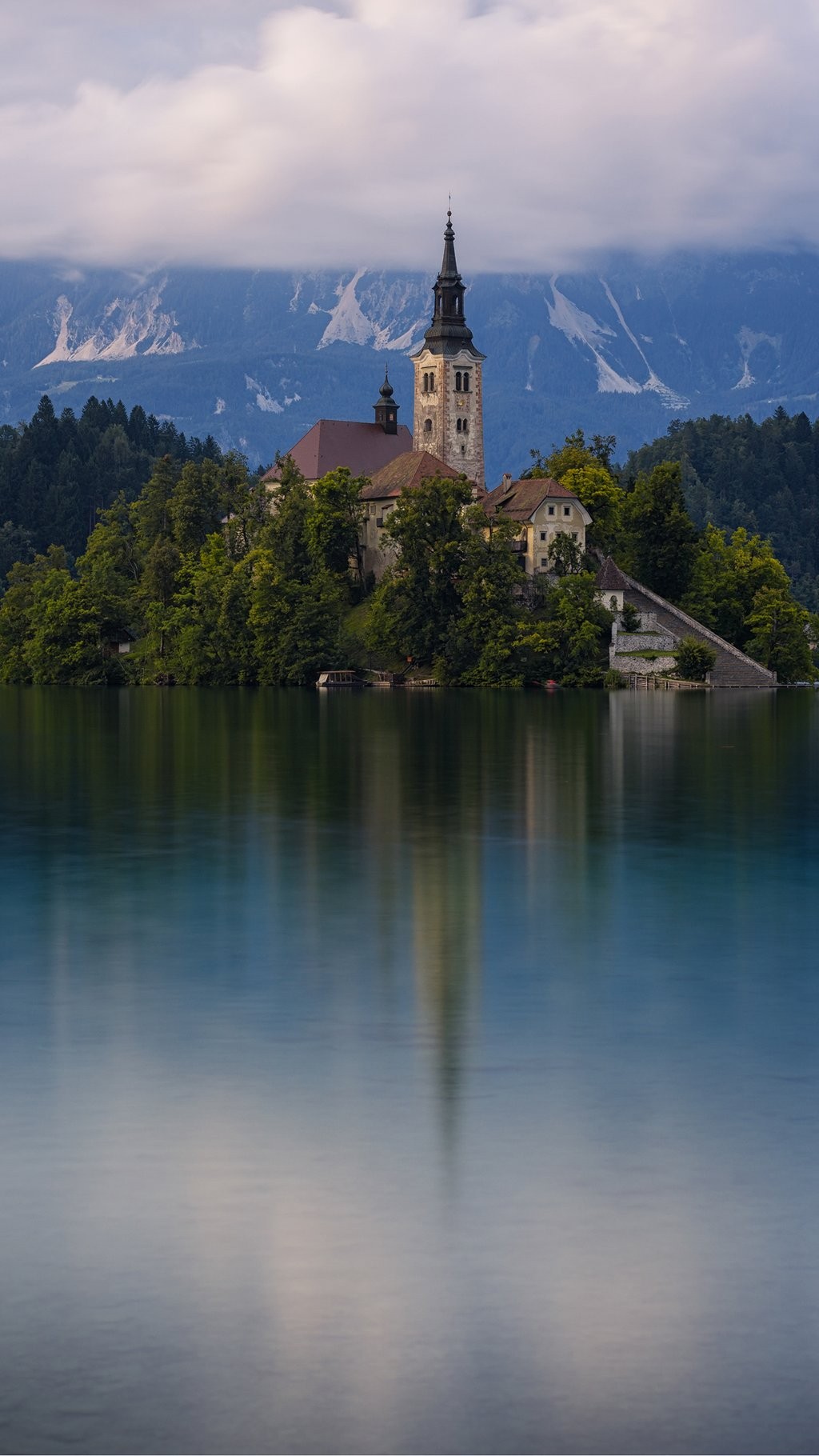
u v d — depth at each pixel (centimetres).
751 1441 3238
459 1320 3650
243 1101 5100
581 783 14338
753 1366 3475
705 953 7350
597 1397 3366
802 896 8788
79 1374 3450
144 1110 5019
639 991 6612
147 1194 4328
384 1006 6334
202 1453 3203
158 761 16362
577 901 8644
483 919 8138
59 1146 4691
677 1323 3641
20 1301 3738
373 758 16575
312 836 11031
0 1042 5812
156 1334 3594
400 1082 5297
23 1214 4206
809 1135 4778
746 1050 5712
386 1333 3600
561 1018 6150
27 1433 3256
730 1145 4694
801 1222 4147
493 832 11262
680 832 11288
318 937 7681
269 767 15700
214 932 7800
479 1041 5816
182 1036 5894
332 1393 3381
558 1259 3938
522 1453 3206
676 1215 4184
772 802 13000
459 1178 4431
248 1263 3919
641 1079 5341
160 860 10006
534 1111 4997
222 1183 4403
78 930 7862
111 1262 3925
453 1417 3306
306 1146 4684
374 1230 4097
